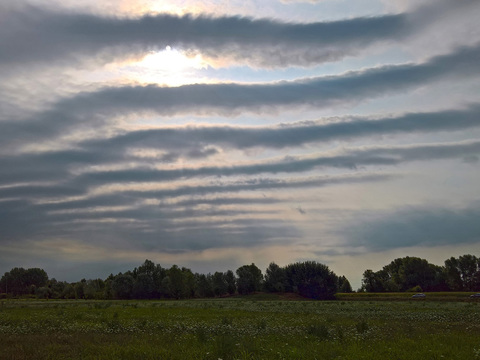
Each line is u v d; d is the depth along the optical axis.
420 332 25.27
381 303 86.19
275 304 84.00
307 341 21.11
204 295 159.50
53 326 28.88
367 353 16.80
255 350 17.84
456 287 165.75
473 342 20.19
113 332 25.78
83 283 163.25
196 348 18.27
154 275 158.75
